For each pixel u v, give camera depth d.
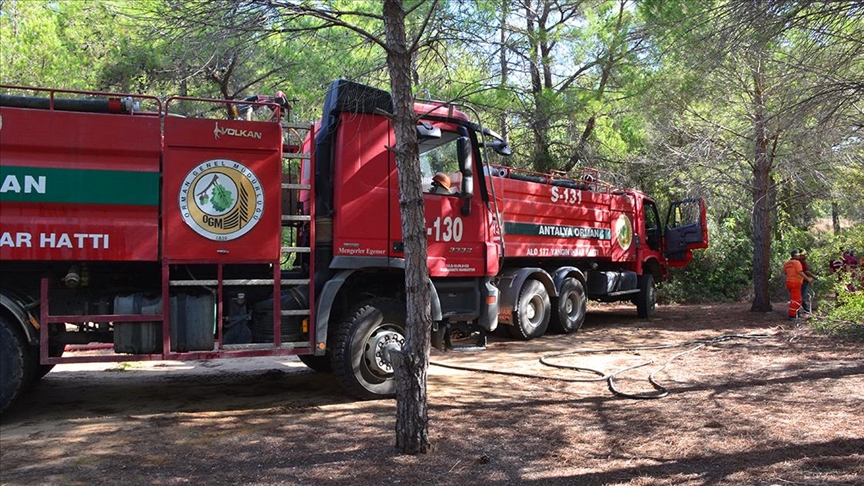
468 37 6.10
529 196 11.71
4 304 5.77
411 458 4.92
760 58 9.38
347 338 6.81
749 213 20.50
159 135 6.05
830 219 29.62
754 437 5.33
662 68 13.38
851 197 15.31
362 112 6.97
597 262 14.24
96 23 15.23
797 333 11.08
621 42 13.28
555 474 4.58
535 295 11.62
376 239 6.99
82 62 15.09
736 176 16.72
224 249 6.20
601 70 14.73
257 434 5.67
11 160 5.65
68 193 5.78
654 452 5.03
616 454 5.00
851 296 12.01
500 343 11.20
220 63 6.03
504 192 11.05
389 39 4.84
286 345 6.48
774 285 19.91
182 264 6.28
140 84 14.36
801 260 13.68
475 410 6.36
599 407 6.45
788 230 22.59
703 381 7.55
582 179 13.62
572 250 12.77
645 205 16.00
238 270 6.55
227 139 6.21
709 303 18.92
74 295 6.28
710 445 5.16
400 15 4.86
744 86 12.74
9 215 5.67
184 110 10.32
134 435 5.65
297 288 6.68
